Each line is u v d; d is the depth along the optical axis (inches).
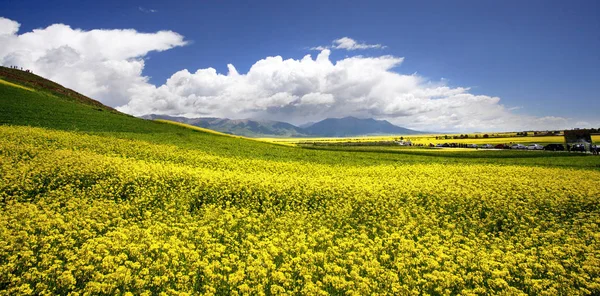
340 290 376.8
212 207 674.8
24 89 2480.3
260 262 412.8
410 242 507.5
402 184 952.9
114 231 479.5
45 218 509.0
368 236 569.3
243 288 352.5
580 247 505.0
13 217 510.9
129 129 1948.8
